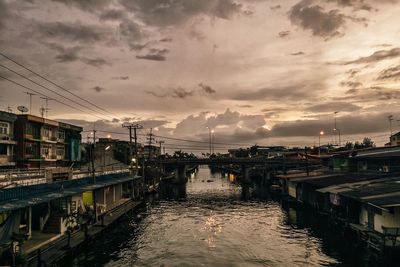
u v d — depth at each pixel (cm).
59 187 3872
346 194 3878
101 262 3294
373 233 3281
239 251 3659
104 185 4947
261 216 5681
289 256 3441
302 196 6269
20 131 5131
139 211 6225
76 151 6712
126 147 10319
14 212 2994
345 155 6656
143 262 3309
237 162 11769
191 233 4494
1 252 2658
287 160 10869
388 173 5006
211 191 9881
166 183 12619
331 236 4178
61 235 3566
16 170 3772
